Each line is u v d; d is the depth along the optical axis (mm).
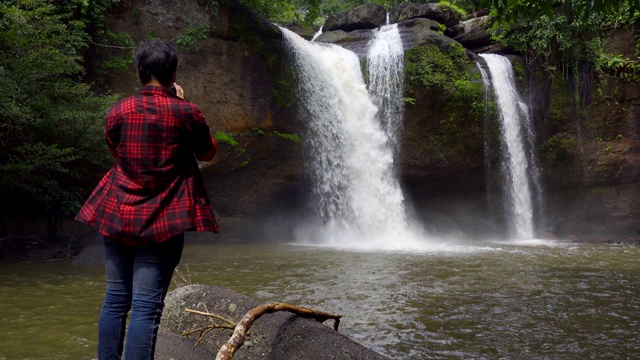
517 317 5684
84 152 9992
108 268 2543
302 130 14766
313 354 3029
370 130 15617
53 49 9383
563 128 17406
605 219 17375
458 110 15820
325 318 3527
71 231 11609
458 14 18531
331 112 15258
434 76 15453
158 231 2371
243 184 14180
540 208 17438
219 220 14133
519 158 16906
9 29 9062
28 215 11469
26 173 9266
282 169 14547
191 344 3352
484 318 5641
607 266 9625
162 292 2475
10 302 6242
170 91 2654
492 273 8664
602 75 17125
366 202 15484
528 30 17328
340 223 15188
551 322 5480
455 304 6297
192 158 2586
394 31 17141
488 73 16344
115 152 2537
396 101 15555
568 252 12055
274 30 14422
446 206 17281
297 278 8102
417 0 24844
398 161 15828
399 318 5613
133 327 2363
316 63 15188
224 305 3516
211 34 13445
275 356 3045
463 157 16250
